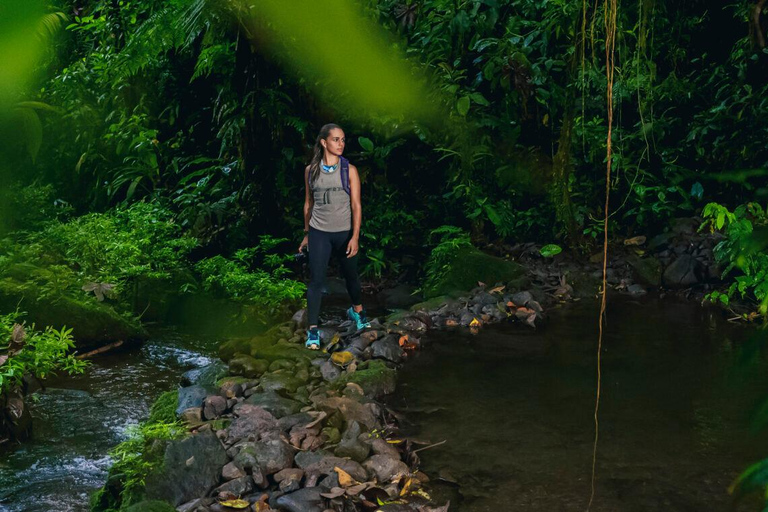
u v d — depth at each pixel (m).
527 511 3.37
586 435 4.16
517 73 7.87
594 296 7.09
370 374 4.87
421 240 8.29
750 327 6.06
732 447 3.98
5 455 3.95
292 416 4.15
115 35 9.10
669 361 5.32
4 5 1.46
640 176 8.45
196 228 7.82
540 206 8.30
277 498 3.40
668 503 3.41
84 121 9.10
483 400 4.69
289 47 7.45
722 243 6.13
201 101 9.12
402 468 3.71
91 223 7.09
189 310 6.55
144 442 3.73
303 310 6.21
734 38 9.30
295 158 8.05
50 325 5.54
